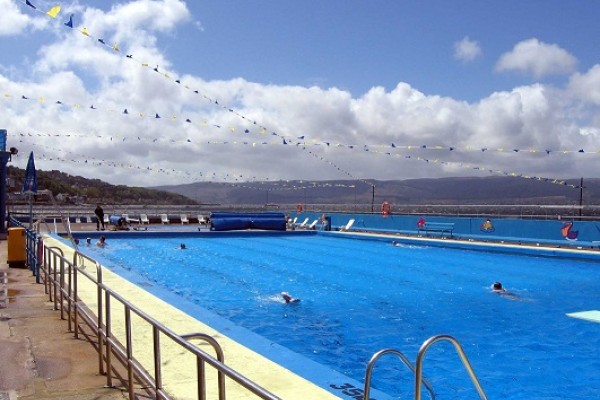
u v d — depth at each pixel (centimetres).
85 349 625
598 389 636
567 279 1418
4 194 2309
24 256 1330
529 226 2086
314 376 589
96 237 2614
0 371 545
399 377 665
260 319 979
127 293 1003
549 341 831
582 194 2273
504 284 1337
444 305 1091
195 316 867
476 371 692
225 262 1797
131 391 454
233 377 259
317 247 2300
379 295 1201
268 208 4719
